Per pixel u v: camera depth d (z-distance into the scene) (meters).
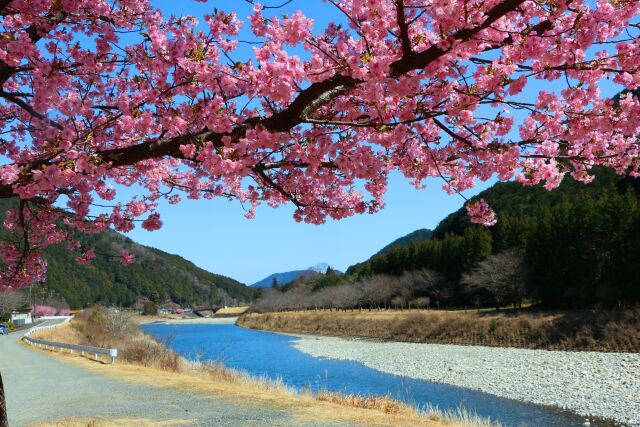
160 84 4.19
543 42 3.58
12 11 4.64
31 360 23.78
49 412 11.48
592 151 4.26
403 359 34.47
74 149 4.22
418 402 19.94
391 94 3.86
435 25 3.95
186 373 19.02
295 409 11.79
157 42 4.00
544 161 4.45
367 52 3.44
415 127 4.74
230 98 4.10
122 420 10.51
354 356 38.44
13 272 6.62
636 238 38.00
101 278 143.50
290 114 3.82
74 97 4.33
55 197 5.60
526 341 36.59
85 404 12.44
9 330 58.44
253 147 3.91
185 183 6.81
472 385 23.52
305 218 5.51
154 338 41.59
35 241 6.69
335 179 4.95
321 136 4.26
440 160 4.73
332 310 93.81
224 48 4.13
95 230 6.28
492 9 3.23
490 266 53.28
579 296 42.41
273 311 117.19
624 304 36.41
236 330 87.56
